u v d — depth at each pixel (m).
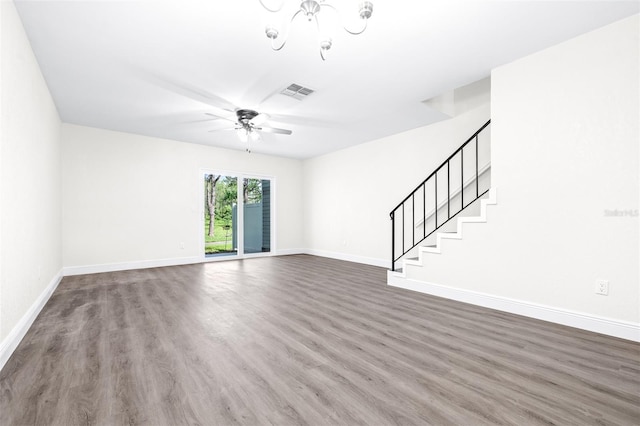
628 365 1.89
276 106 4.02
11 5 2.05
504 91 2.97
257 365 1.91
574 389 1.63
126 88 3.46
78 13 2.20
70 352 2.10
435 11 2.18
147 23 2.31
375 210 5.91
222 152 6.47
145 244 5.48
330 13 2.18
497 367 1.88
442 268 3.54
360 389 1.64
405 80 3.28
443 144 4.75
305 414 1.43
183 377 1.77
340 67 2.99
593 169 2.46
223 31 2.42
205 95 3.65
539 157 2.74
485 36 2.50
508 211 2.95
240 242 6.80
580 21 2.32
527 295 2.83
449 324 2.64
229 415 1.43
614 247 2.36
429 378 1.75
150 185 5.55
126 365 1.91
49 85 3.38
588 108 2.48
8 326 2.05
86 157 4.91
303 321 2.72
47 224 3.45
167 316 2.86
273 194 7.32
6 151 2.00
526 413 1.43
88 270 4.91
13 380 1.74
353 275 4.84
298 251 7.73
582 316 2.50
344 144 6.23
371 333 2.44
